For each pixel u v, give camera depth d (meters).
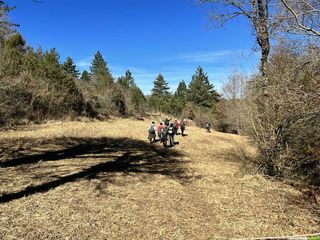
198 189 9.94
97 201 8.26
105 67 63.34
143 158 14.57
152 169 12.38
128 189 9.51
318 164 10.44
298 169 10.92
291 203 8.84
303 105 8.10
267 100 10.90
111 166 12.34
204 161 14.77
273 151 11.16
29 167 11.16
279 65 10.38
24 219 6.80
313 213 8.16
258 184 10.46
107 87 37.59
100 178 10.44
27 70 26.34
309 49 7.79
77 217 7.15
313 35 7.28
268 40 10.91
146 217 7.49
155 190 9.58
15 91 22.52
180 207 8.27
